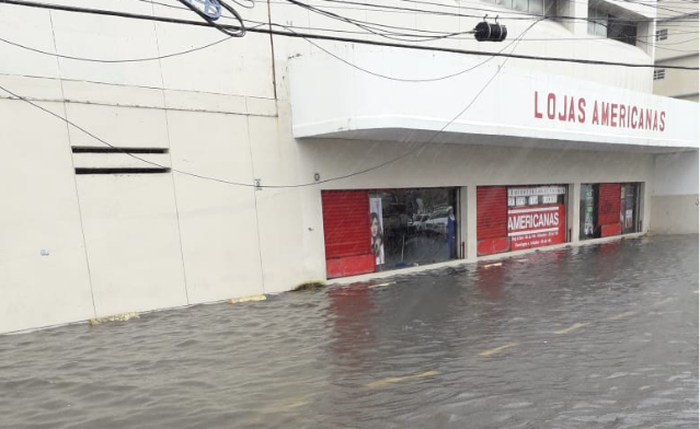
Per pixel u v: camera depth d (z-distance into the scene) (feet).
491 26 27.40
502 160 45.24
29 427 12.91
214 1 20.03
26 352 19.56
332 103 29.25
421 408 13.69
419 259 40.68
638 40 61.98
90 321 24.21
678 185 64.39
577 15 50.34
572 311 24.70
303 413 13.47
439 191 42.09
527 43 45.44
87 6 24.14
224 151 28.89
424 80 29.63
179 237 27.40
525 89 36.01
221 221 28.91
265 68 30.50
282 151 31.35
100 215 24.82
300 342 20.47
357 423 12.82
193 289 27.89
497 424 12.63
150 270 26.40
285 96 31.45
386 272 37.37
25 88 22.52
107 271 25.07
